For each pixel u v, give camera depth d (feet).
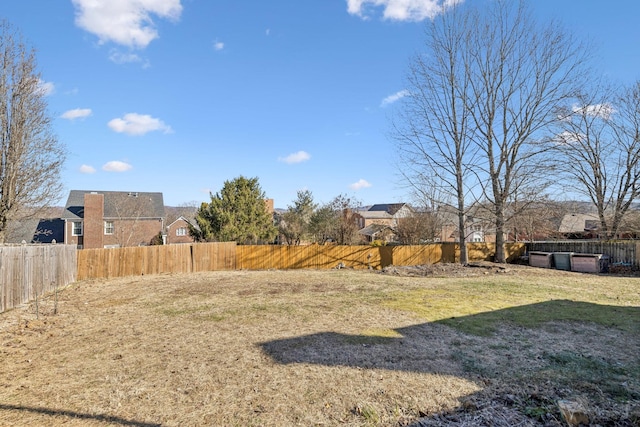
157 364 14.26
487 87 58.44
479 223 61.41
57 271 36.83
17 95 49.24
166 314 23.57
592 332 18.38
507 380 12.28
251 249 58.39
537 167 56.49
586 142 71.92
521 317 21.70
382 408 10.43
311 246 59.82
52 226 101.71
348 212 84.38
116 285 38.81
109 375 13.17
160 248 51.98
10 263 25.96
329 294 30.73
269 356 14.98
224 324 20.62
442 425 9.53
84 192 110.42
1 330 19.63
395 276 44.57
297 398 11.14
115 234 103.91
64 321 21.85
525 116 56.24
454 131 59.41
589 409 10.16
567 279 40.47
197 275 48.21
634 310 23.72
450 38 59.21
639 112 63.87
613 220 68.74
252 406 10.69
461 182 58.80
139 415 10.22
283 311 23.88
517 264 58.54
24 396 11.48
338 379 12.50
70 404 10.91
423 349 15.65
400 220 86.12
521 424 9.53
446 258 65.31
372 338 17.37
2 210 48.42
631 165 65.31
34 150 51.90
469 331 18.58
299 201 92.89
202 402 10.98
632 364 13.78
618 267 47.60
